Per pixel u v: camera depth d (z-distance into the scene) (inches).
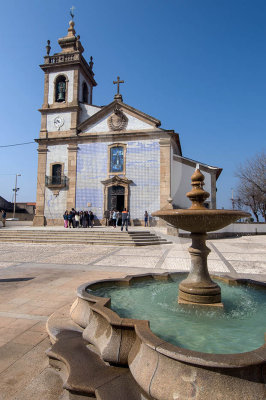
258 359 62.2
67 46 1001.5
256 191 1155.9
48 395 78.0
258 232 795.4
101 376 79.9
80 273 253.3
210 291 126.7
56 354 92.8
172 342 89.9
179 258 353.7
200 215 117.5
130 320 88.1
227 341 90.8
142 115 777.6
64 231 585.0
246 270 280.8
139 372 72.6
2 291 188.1
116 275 244.2
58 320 125.2
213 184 834.8
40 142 909.8
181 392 62.7
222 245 531.2
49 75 985.5
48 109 944.3
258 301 135.9
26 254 391.2
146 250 437.4
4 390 80.6
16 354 101.6
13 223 924.0
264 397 59.8
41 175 895.1
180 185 796.0
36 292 185.5
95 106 949.8
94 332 98.6
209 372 62.6
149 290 153.8
